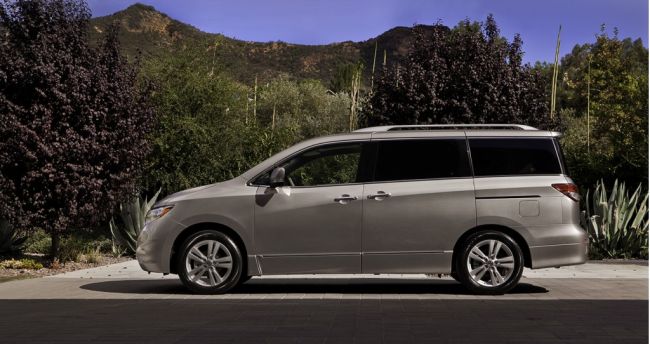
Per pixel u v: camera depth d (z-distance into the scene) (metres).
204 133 20.34
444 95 14.21
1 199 12.38
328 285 10.24
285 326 6.43
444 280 11.02
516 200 8.95
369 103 15.27
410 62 14.89
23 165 12.52
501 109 13.92
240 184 9.11
